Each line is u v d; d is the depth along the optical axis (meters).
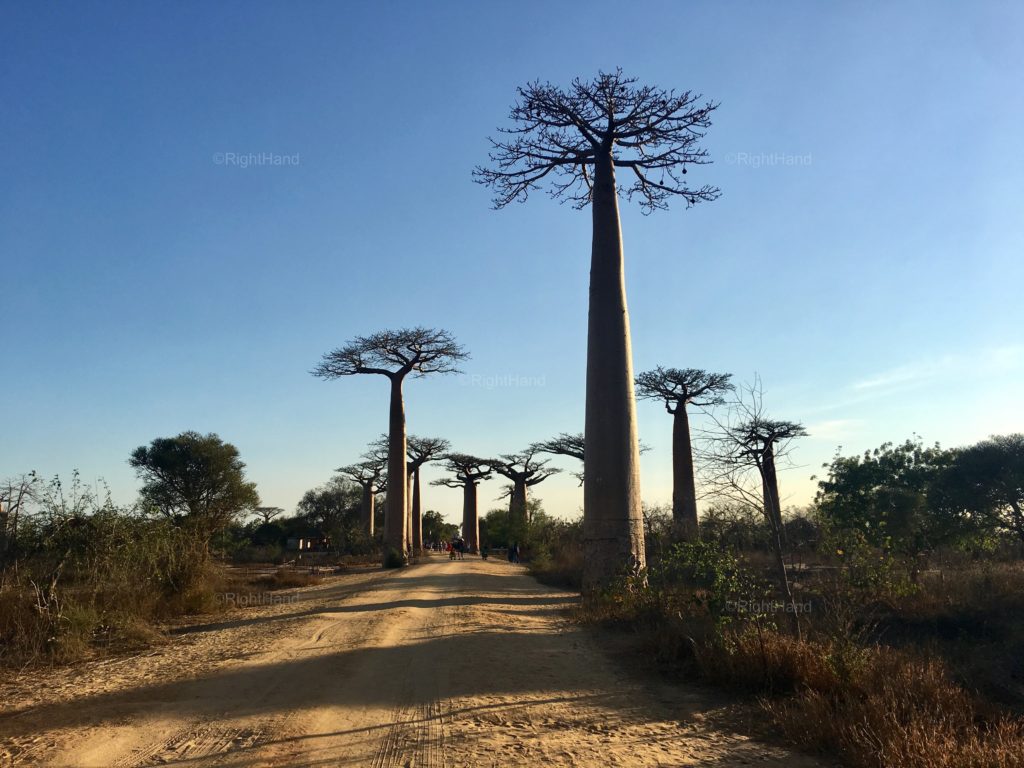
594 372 16.39
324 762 4.71
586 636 10.51
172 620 13.49
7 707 6.46
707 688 7.00
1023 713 5.91
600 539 15.41
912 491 17.52
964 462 18.17
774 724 5.61
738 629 7.93
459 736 5.33
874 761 4.61
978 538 16.97
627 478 15.67
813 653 6.80
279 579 23.58
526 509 51.22
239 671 7.85
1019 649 8.25
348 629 11.13
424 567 32.69
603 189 17.75
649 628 9.98
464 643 9.60
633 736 5.39
